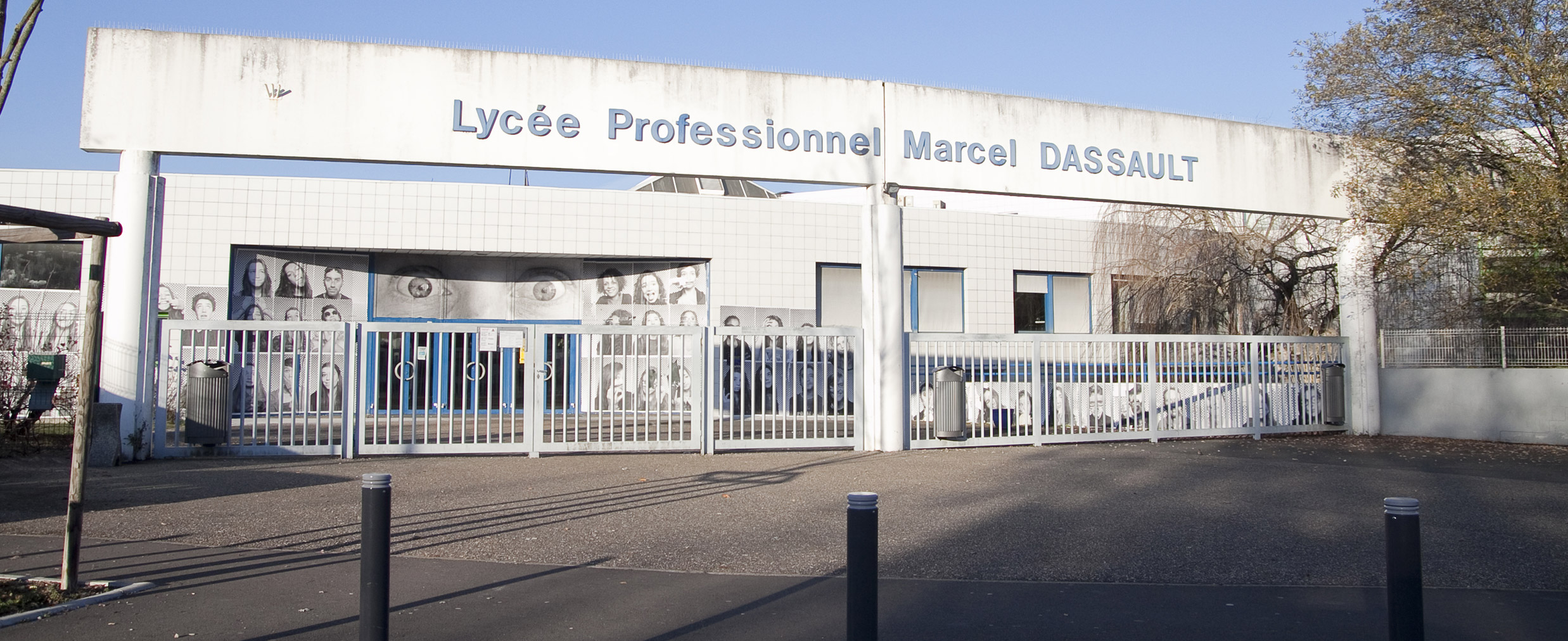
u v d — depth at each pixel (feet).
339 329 40.83
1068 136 48.91
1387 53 54.34
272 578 20.58
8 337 45.55
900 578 21.53
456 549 23.79
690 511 28.94
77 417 18.93
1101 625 17.95
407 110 41.27
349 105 40.83
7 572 20.44
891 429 44.83
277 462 38.88
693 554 23.43
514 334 42.42
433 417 59.11
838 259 67.36
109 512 27.30
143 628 16.93
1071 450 45.78
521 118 42.16
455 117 41.55
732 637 16.99
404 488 32.65
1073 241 73.92
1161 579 21.63
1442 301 56.59
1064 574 21.94
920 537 25.62
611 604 19.01
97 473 35.01
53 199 57.16
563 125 42.52
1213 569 22.50
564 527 26.40
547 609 18.63
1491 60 51.11
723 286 65.00
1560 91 48.01
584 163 42.63
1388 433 56.34
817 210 67.15
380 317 63.52
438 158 41.34
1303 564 22.94
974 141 47.24
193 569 21.24
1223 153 52.21
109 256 38.68
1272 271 73.41
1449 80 52.44
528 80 42.39
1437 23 52.03
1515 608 19.66
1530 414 50.98
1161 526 27.12
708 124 43.96
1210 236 72.84
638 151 43.19
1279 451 46.75
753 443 44.34
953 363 48.52
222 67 40.01
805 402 44.98
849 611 13.37
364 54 41.14
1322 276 74.23
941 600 19.72
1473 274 54.24
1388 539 14.12
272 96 40.24
